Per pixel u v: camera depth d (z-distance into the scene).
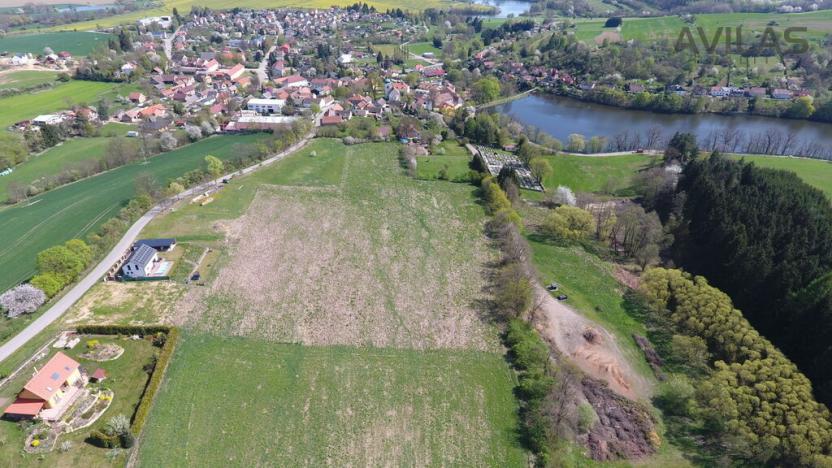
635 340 88.00
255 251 110.56
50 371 71.56
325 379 78.12
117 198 132.12
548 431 67.69
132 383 75.56
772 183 117.19
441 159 168.25
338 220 125.38
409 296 97.81
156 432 68.00
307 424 70.38
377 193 140.88
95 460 63.78
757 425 65.56
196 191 136.38
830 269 84.19
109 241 108.88
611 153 175.50
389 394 75.69
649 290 93.25
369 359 82.31
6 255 106.75
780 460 63.62
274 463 64.69
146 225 118.06
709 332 82.31
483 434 69.50
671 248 114.69
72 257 96.44
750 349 77.12
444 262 109.44
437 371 80.12
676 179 139.75
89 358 79.50
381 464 65.12
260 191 138.38
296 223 123.00
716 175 125.25
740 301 92.06
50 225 118.44
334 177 150.00
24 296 87.12
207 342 84.25
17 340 82.31
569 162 166.62
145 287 96.88
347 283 101.12
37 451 64.44
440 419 71.69
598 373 80.31
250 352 82.69
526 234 123.56
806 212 100.75
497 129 184.75
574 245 118.94
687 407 71.94
